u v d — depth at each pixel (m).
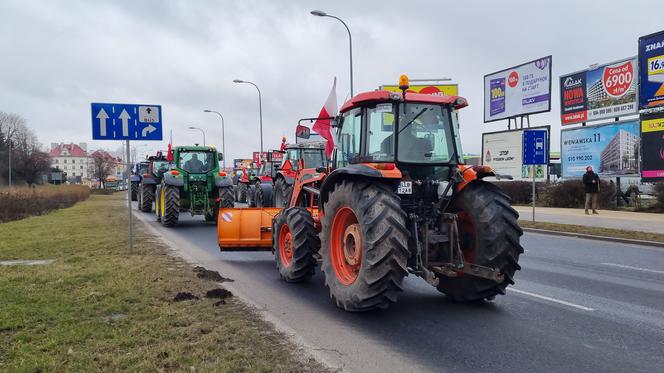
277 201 18.95
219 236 9.26
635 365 4.52
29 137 84.62
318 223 7.98
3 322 5.21
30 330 5.02
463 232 6.64
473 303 6.68
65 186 39.91
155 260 9.09
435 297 7.03
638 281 8.24
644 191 26.55
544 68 28.73
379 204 5.75
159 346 4.58
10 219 19.22
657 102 20.89
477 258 6.35
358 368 4.35
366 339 5.14
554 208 23.83
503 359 4.63
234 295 6.74
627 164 23.45
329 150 8.03
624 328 5.62
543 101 28.89
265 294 7.07
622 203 23.41
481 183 6.70
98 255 9.70
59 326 5.14
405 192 6.35
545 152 17.14
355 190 6.02
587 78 26.30
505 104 31.67
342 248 6.48
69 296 6.35
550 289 7.61
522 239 14.14
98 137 9.86
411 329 5.50
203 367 4.13
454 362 4.54
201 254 10.65
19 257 9.59
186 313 5.68
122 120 10.02
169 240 12.70
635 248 12.34
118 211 23.50
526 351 4.85
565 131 26.92
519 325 5.70
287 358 4.48
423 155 6.54
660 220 17.39
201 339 4.82
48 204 25.05
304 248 7.53
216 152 17.67
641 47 21.42
